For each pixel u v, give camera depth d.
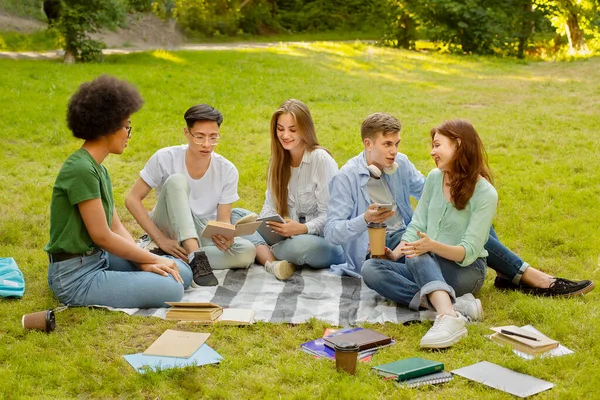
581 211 7.05
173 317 4.47
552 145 9.77
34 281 5.18
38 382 3.66
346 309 4.69
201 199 5.62
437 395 3.54
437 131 4.61
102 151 4.62
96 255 4.69
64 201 4.52
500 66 19.02
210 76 15.95
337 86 15.44
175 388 3.62
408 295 4.62
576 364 3.82
